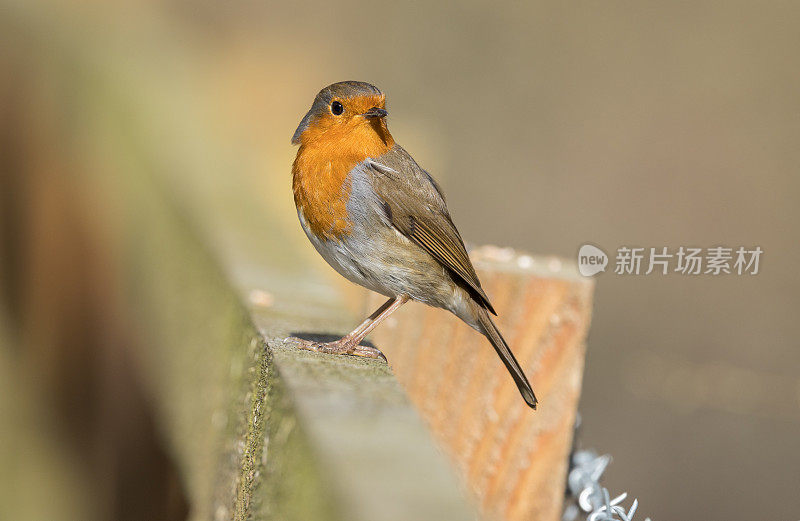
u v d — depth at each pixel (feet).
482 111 65.36
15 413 37.01
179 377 22.75
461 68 69.92
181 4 67.87
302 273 20.84
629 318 47.24
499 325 18.47
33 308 40.11
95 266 34.45
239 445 16.94
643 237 54.95
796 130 61.41
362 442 11.54
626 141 61.16
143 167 30.12
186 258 23.76
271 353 15.58
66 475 33.55
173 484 21.97
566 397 18.40
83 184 37.50
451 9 73.46
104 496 28.99
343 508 10.06
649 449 41.63
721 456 41.04
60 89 42.68
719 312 47.47
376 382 14.15
